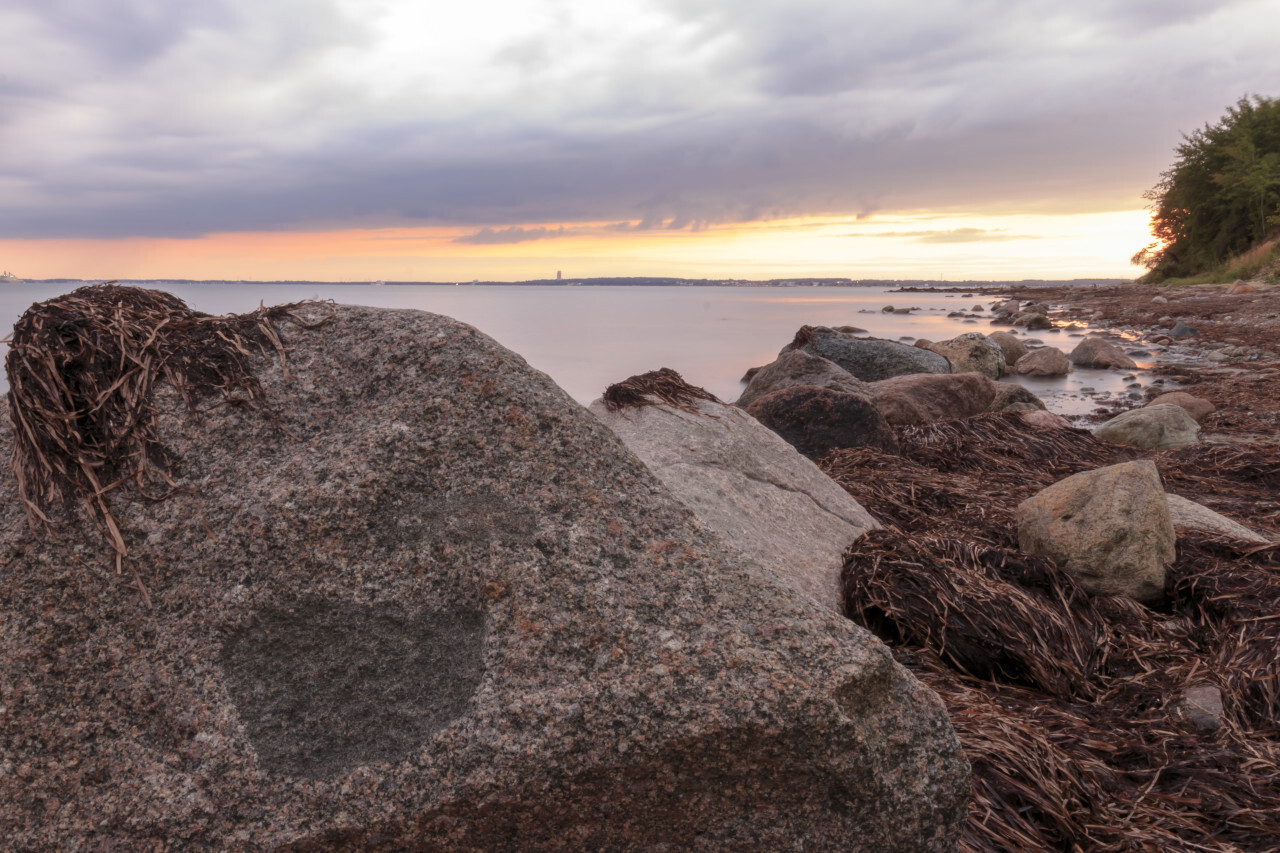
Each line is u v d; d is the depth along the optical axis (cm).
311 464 168
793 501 379
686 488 337
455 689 151
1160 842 197
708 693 147
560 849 146
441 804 140
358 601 158
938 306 4719
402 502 166
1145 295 3609
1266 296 2564
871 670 154
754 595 163
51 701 147
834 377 861
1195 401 910
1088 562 348
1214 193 3919
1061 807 204
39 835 139
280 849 137
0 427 175
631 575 162
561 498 170
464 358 182
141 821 139
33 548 157
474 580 160
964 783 158
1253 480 621
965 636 292
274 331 191
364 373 182
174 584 157
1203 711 262
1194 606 337
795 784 149
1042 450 718
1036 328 2556
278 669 153
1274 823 205
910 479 549
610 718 144
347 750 147
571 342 2161
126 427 168
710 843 149
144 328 185
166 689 149
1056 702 274
